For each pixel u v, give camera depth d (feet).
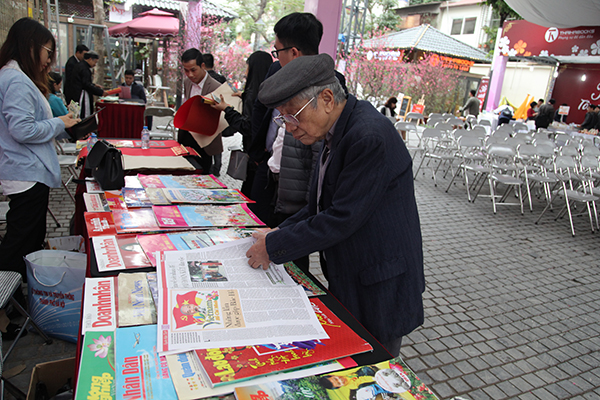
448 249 15.42
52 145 8.80
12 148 8.08
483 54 63.52
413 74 56.95
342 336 3.78
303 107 4.05
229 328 3.63
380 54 46.83
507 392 8.13
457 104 63.46
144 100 29.01
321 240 4.17
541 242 17.21
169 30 37.83
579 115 56.03
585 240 17.94
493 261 14.70
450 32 90.89
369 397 3.06
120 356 3.15
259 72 9.50
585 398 8.18
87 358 3.11
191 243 5.32
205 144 11.37
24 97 7.77
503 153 22.25
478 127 28.84
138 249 5.08
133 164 8.95
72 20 51.42
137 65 51.93
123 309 3.76
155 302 3.91
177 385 2.93
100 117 20.40
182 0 36.47
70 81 21.93
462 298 11.78
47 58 8.26
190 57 12.64
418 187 24.52
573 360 9.36
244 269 4.66
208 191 7.72
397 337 4.64
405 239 4.52
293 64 4.01
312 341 3.64
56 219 13.41
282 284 4.50
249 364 3.21
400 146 4.43
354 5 32.14
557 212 22.17
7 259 8.46
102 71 33.88
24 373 7.03
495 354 9.32
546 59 53.62
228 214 6.61
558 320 11.04
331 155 4.51
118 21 56.65
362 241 4.49
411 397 3.13
